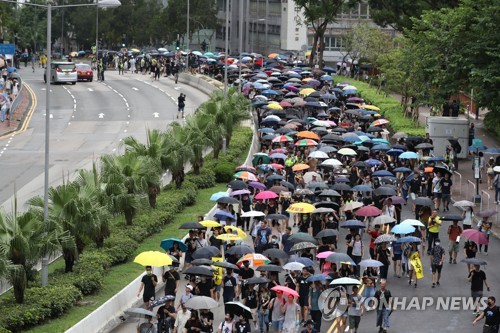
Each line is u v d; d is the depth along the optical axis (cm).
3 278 3888
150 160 6081
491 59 7688
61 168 7794
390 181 6400
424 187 6600
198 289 4062
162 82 14625
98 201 5134
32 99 12250
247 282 4034
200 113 7669
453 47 8081
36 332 3866
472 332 4188
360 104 10238
